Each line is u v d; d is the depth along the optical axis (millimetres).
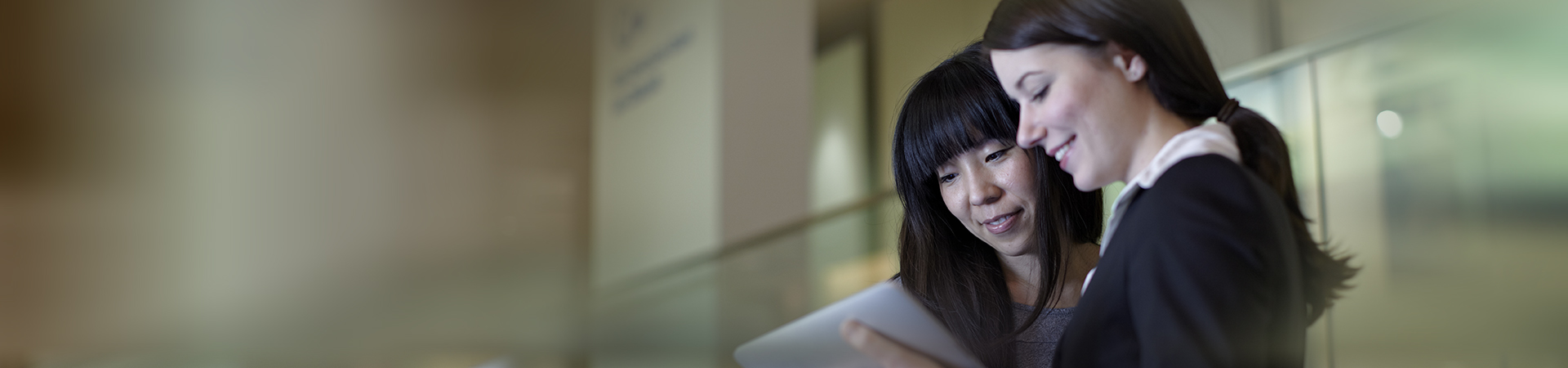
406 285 4426
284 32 5422
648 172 4082
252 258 4949
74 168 5066
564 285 4426
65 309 4441
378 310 4172
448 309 3996
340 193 5395
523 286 4391
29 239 4793
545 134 5777
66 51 5070
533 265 4742
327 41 5484
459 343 3273
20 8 5035
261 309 4281
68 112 5098
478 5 5812
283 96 5383
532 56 5875
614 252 4312
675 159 3809
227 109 5258
